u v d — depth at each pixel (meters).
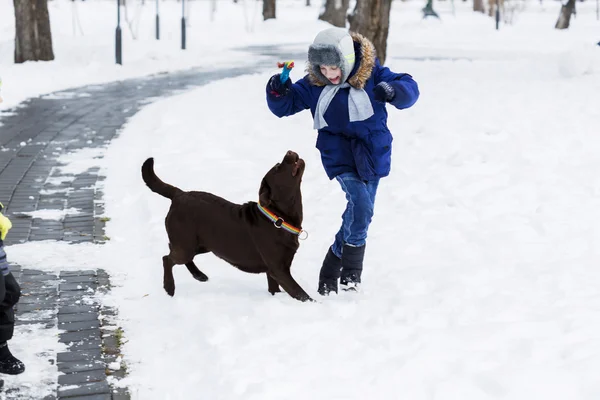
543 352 4.02
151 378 4.04
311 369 3.96
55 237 6.64
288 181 4.74
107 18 39.28
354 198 4.99
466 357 3.98
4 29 30.20
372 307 4.81
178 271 5.71
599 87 12.94
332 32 4.75
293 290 4.93
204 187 8.14
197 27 37.22
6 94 16.14
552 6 67.06
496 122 10.60
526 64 19.28
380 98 4.58
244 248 4.98
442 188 7.80
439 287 5.16
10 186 8.42
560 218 6.75
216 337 4.41
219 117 12.52
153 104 14.71
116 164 9.54
